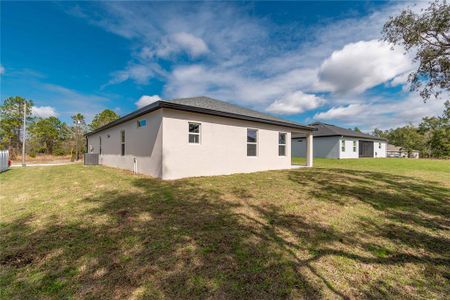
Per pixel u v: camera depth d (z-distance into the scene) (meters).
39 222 3.39
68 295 1.76
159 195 5.15
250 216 3.79
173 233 3.02
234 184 6.68
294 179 7.77
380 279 2.07
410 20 6.87
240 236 2.96
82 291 1.82
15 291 1.81
